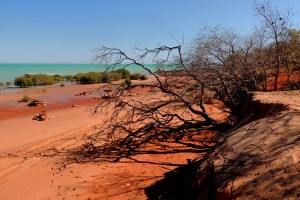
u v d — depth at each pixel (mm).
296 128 5484
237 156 5266
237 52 13797
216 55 12141
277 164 4562
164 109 16625
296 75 19625
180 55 10266
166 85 10906
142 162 9359
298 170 4266
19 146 12023
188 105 10781
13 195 7527
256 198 4098
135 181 7832
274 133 5527
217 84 11406
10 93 32438
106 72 10461
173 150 10406
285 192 3975
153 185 7469
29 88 38438
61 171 8930
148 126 11008
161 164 9070
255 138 5656
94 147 10977
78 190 7523
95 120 16875
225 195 4438
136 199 6777
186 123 10859
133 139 11953
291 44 15148
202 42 12023
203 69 11484
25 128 15234
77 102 24922
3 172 9141
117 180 7996
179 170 8320
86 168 9070
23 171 9148
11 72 98438
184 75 11078
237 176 4699
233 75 13055
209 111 16719
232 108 11594
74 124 15914
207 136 11883
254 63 14242
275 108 8398
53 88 37844
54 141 12641
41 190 7688
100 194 7191
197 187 5430
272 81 18672
